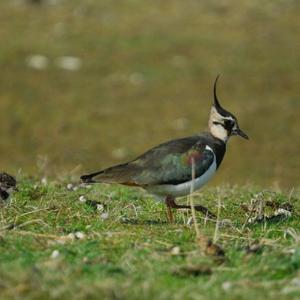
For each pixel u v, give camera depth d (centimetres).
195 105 2572
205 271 822
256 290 782
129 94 2642
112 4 3384
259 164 2211
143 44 2983
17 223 1011
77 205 1127
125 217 1077
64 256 862
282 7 3359
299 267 841
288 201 1221
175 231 967
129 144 2339
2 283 758
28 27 3122
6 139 2347
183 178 1067
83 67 2803
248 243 925
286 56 2917
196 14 3281
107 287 753
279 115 2512
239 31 3127
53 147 2308
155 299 745
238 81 2728
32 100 2575
